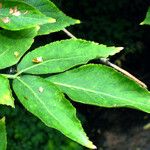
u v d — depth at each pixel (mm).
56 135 2742
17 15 394
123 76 387
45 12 452
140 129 3055
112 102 378
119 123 3092
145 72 3023
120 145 3004
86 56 402
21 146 2697
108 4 2906
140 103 376
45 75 396
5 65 394
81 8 2756
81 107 2906
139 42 2873
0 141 388
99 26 2818
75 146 2705
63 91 389
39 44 700
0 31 404
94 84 389
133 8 2855
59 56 402
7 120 2705
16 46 403
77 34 1590
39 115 369
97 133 3041
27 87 385
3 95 347
